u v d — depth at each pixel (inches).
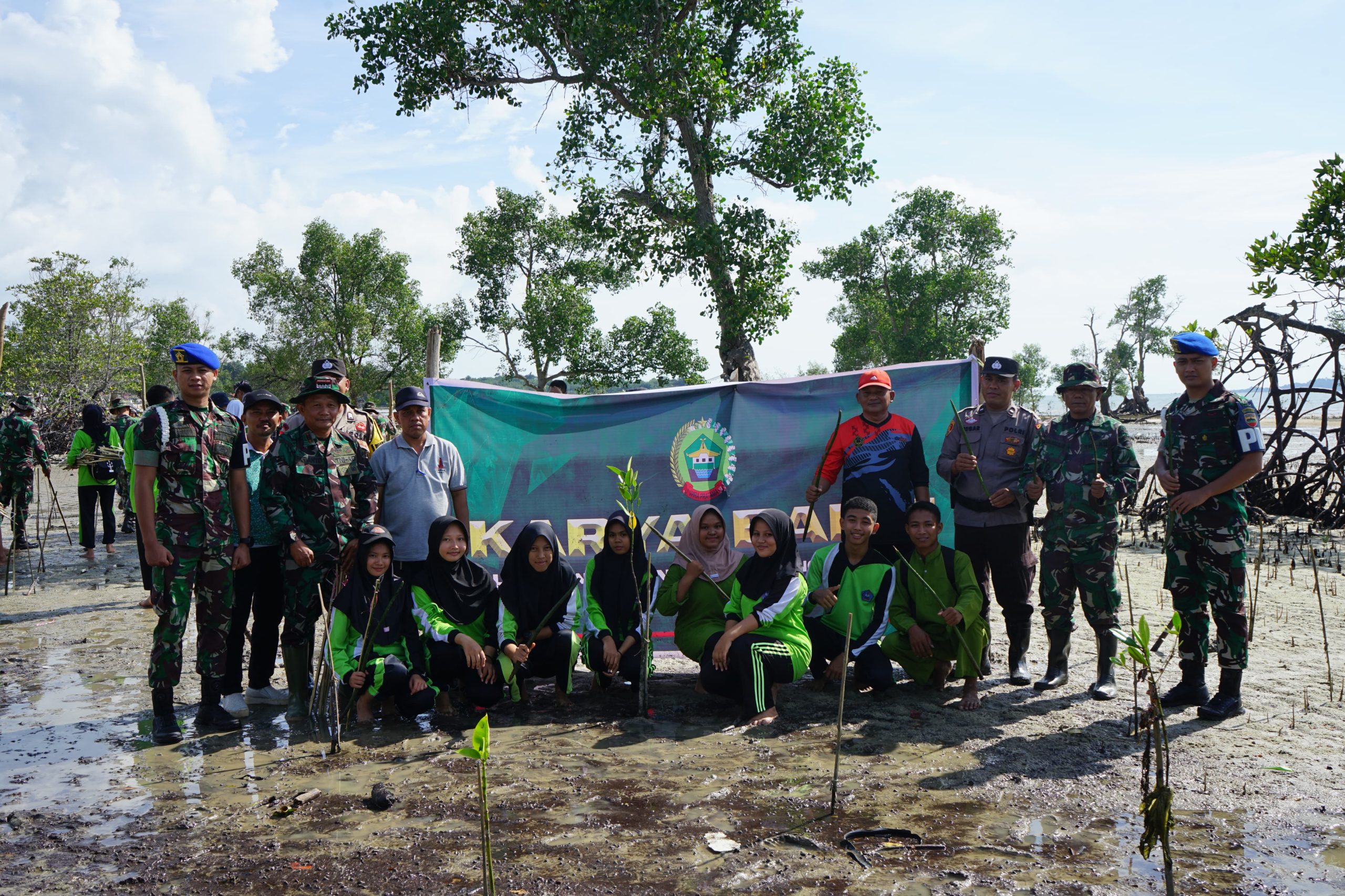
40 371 1406.3
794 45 765.9
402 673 213.0
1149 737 126.6
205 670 208.5
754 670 210.1
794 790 167.5
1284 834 145.9
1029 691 231.0
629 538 230.7
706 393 270.1
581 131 804.0
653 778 174.9
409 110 789.9
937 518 226.4
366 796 167.9
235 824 156.3
